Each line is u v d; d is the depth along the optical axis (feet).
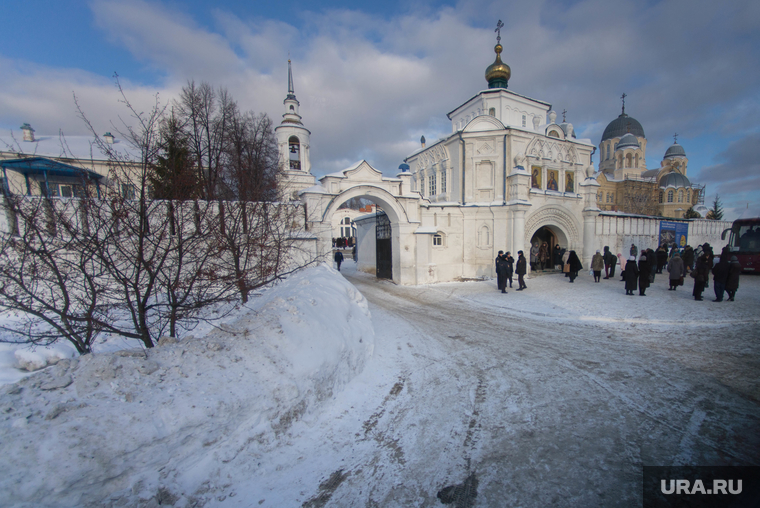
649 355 20.70
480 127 57.36
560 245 65.21
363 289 50.24
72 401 8.74
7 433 7.47
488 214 56.75
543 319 30.27
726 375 17.46
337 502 9.52
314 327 15.05
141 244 14.08
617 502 9.17
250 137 59.36
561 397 15.60
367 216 68.39
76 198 14.39
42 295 15.55
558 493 9.64
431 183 68.54
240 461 10.25
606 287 44.04
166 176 16.74
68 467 7.45
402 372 19.02
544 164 57.93
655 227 79.15
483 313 33.32
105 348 18.70
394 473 10.78
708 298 35.53
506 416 14.07
